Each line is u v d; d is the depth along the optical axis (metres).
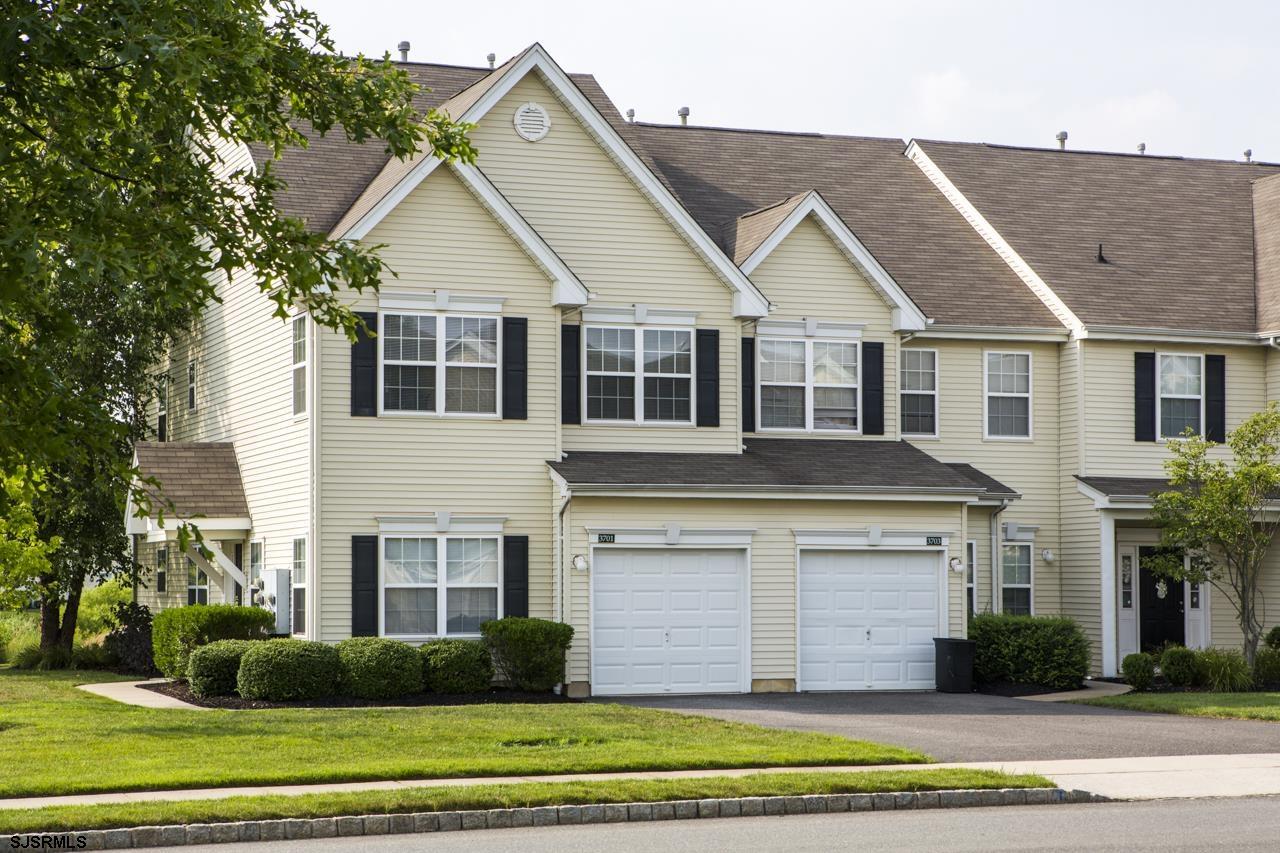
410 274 25.56
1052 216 34.44
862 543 27.08
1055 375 31.84
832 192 34.16
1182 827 13.25
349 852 11.95
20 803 13.53
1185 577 27.86
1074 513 31.16
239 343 29.67
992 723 21.12
